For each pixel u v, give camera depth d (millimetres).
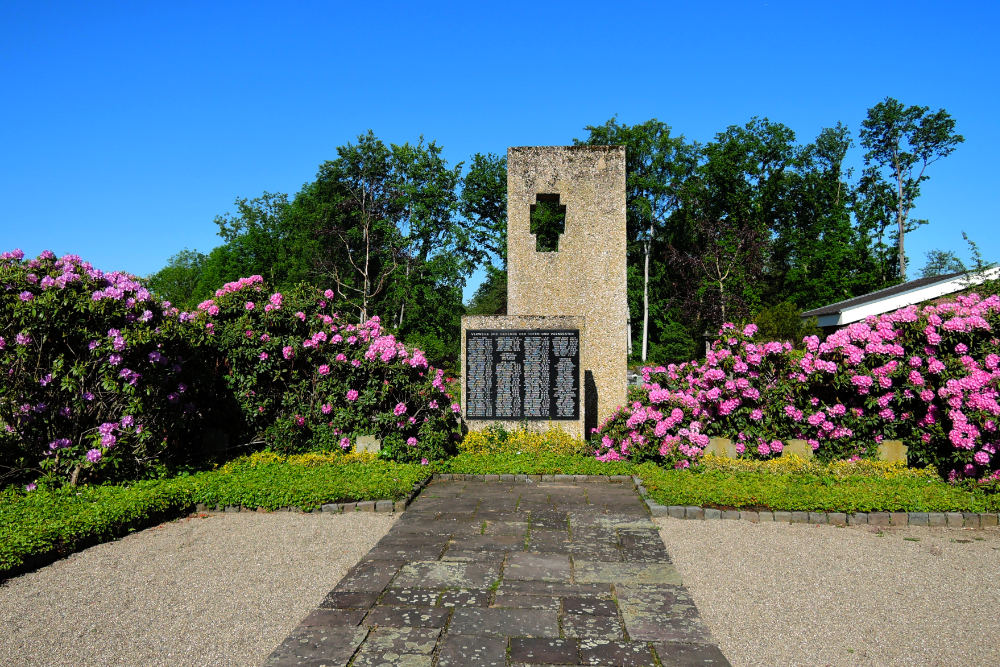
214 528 6086
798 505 6465
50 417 7090
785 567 4965
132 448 7387
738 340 8648
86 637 3740
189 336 8227
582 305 10664
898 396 7777
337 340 9109
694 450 8188
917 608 4172
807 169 43875
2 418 6852
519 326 9766
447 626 3850
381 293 37906
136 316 7547
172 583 4613
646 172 39719
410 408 9094
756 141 40344
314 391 9086
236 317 9367
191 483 7098
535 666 3357
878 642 3693
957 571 4871
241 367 9078
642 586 4520
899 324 8125
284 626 3893
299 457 8617
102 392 7359
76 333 7129
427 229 37469
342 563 5062
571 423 9695
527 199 10758
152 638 3727
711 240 37406
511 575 4742
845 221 40281
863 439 8156
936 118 39188
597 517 6414
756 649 3607
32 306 6793
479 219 39344
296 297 9625
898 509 6363
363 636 3707
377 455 8664
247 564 5035
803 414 8320
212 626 3889
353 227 37656
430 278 36594
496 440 9398
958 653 3557
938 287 19031
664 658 3457
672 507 6504
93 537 5551
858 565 5012
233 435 9430
